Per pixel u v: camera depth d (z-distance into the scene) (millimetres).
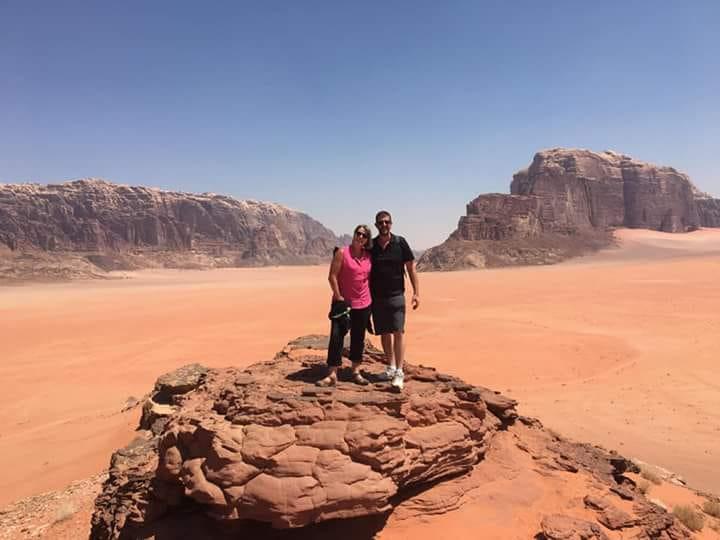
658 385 36312
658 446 24172
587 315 72375
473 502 9789
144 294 140500
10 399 37469
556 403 32406
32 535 13664
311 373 11320
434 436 9641
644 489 15000
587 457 13305
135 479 10406
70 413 32875
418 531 8945
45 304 114188
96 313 92875
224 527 8398
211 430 8453
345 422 8734
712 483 19141
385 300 10312
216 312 88125
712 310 70188
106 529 9992
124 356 52125
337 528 8688
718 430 26641
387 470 8523
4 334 69562
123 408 30156
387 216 10180
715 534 12797
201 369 23297
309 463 8141
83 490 16859
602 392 34906
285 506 7734
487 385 37812
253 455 8102
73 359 51625
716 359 43000
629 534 9930
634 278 126875
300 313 81750
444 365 44031
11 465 21734
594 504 10438
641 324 63281
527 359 45844
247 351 51969
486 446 11070
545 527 9070
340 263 10078
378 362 13188
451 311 80188
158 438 16312
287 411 8805
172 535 8555
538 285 119000
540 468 11648
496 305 86125
